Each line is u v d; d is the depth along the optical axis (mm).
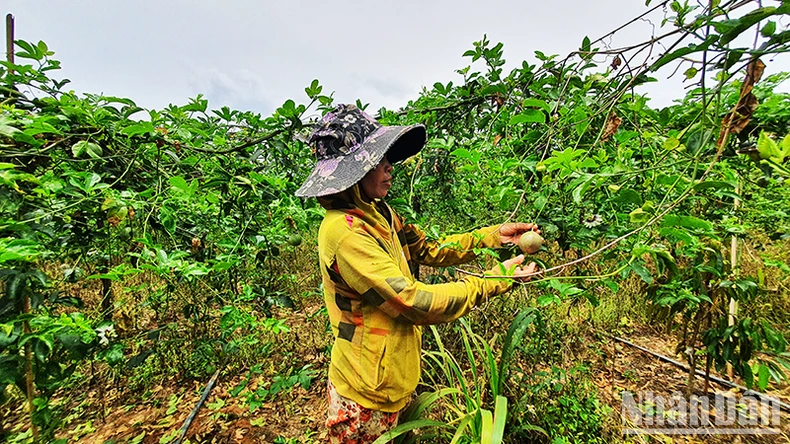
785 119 1030
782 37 664
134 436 2098
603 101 1350
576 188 1021
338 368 1249
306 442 2053
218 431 2143
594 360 2705
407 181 2152
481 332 2307
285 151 2230
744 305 2164
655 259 1008
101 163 1688
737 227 1572
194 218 2078
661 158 1027
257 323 1774
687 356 2248
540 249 1287
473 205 2338
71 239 1707
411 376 1256
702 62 783
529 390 1926
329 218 1144
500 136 1745
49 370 1372
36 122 1282
